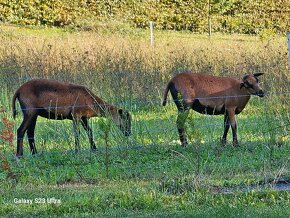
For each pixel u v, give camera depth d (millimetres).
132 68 40656
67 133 32688
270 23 70125
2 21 66312
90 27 65750
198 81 34125
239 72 41906
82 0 69062
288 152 30516
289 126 32875
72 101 32375
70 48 47844
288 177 26266
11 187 26062
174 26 69875
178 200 23844
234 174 27188
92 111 32500
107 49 44188
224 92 34000
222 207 22734
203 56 44281
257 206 22984
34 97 32031
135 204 23422
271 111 34469
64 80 39938
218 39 62688
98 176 27656
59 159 30219
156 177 27062
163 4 70812
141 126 33656
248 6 72750
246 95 34156
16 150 31406
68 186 26406
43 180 27047
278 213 21984
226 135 33250
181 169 28125
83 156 30500
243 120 37406
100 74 39562
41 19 67188
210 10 71375
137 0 70812
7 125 28406
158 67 41531
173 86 34125
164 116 37938
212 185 25484
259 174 26875
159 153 30984
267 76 39562
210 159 29688
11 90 38531
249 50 47812
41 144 32000
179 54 44688
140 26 69250
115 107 32562
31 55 42844
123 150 30781
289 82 36438
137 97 39500
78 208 23344
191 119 28547
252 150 31594
